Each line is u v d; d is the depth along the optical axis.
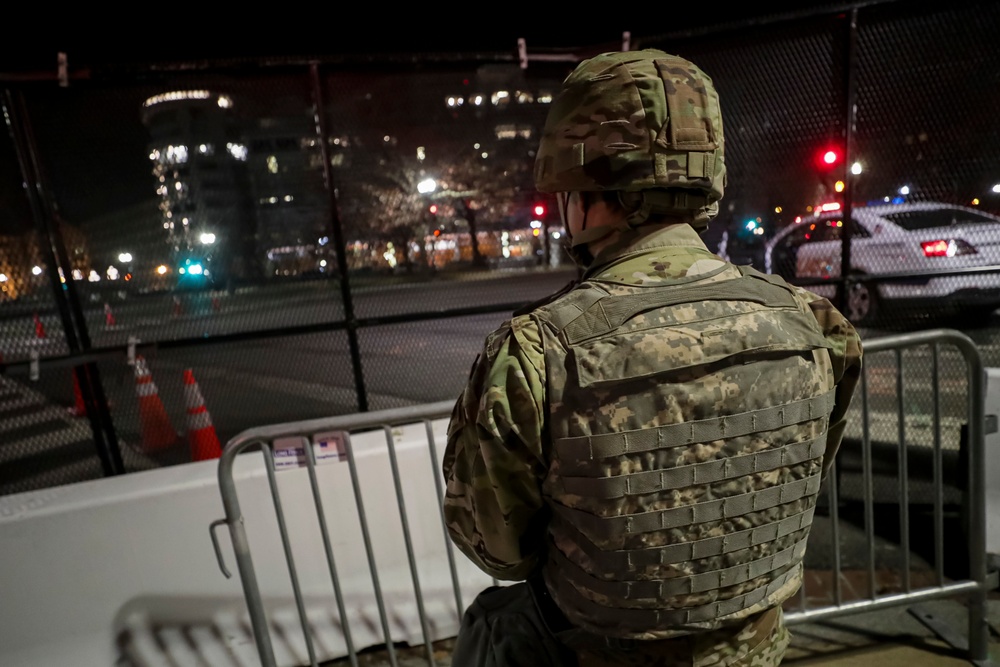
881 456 3.32
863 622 2.42
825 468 1.17
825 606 2.29
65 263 2.56
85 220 2.56
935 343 2.14
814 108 2.79
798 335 0.95
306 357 3.14
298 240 2.78
